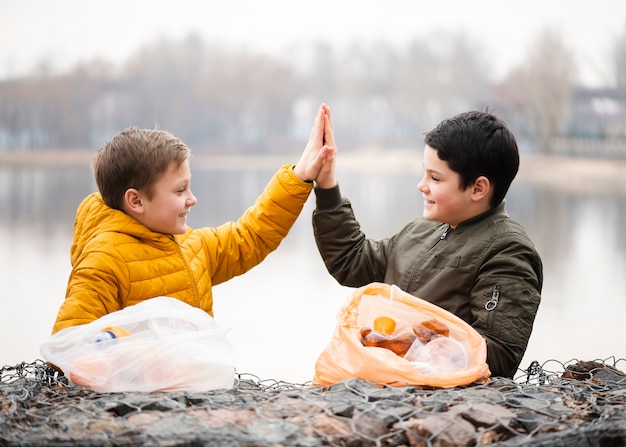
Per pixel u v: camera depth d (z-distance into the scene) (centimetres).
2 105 4525
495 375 235
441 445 189
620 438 196
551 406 210
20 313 773
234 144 4822
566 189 2589
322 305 843
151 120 4756
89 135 4672
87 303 232
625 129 3766
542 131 3812
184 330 226
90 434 186
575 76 3862
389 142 4619
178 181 248
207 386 219
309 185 275
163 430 187
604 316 738
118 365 218
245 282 987
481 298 241
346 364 226
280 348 657
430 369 219
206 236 270
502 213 257
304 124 4831
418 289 255
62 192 2462
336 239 279
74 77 4694
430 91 4566
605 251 1202
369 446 188
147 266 244
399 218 1669
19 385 227
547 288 891
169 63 4853
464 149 248
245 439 183
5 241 1355
